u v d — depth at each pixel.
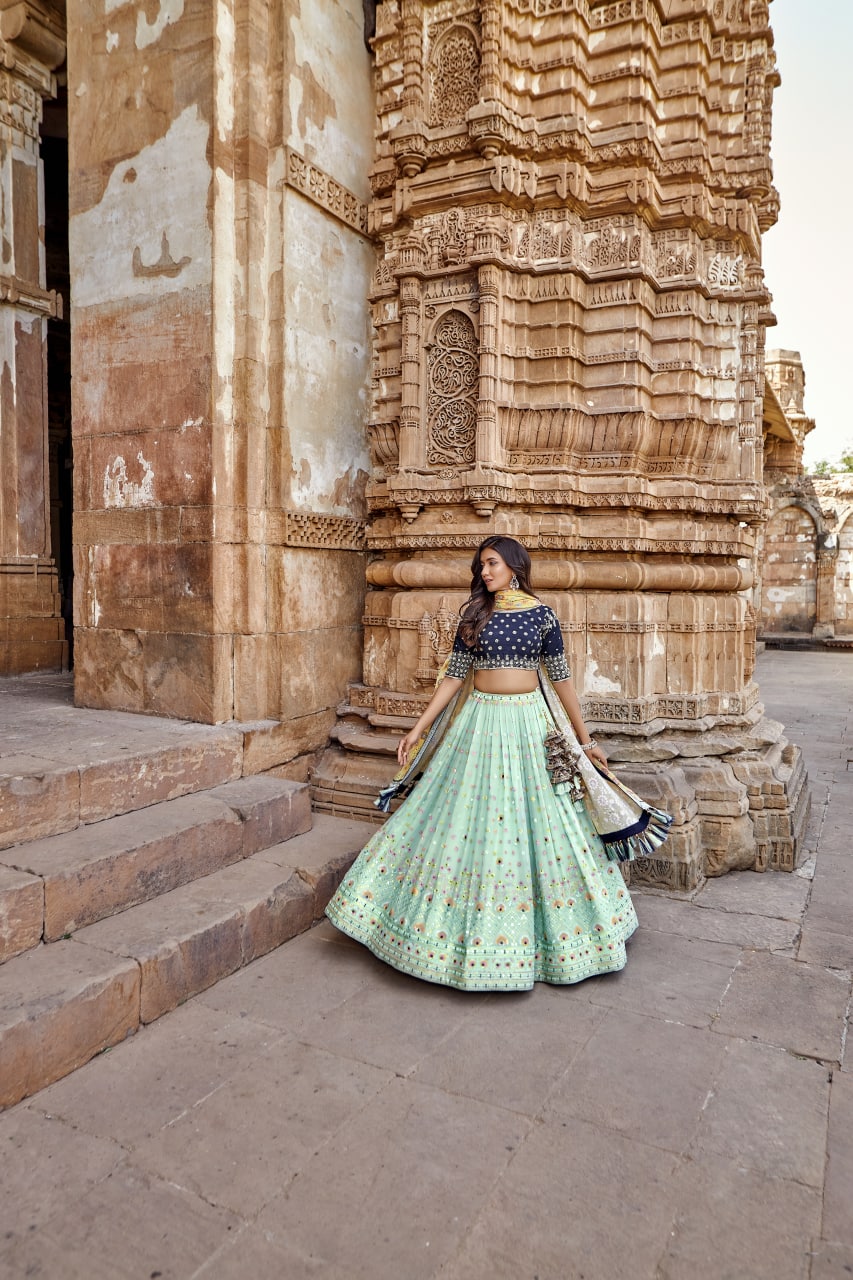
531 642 3.20
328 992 3.00
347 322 4.94
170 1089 2.43
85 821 3.41
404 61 4.71
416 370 4.61
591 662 4.48
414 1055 2.63
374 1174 2.11
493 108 4.27
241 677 4.41
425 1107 2.38
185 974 2.90
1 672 6.21
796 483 20.67
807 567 20.84
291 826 4.01
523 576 3.26
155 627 4.50
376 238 5.03
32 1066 2.39
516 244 4.51
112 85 4.49
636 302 4.47
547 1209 2.01
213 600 4.29
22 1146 2.18
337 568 4.93
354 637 5.10
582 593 4.49
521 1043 2.71
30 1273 1.80
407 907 3.11
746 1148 2.23
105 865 3.05
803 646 20.02
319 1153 2.18
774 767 4.55
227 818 3.62
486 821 3.07
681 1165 2.17
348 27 4.86
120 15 4.45
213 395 4.24
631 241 4.46
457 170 4.53
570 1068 2.58
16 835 3.16
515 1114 2.36
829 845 4.75
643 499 4.48
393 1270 1.83
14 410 6.26
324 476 4.77
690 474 4.79
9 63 6.09
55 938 2.87
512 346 4.50
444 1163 2.15
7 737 3.96
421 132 4.59
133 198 4.45
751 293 4.78
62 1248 1.87
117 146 4.49
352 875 3.29
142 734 4.05
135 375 4.49
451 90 4.65
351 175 4.93
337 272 4.82
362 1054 2.63
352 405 5.00
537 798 3.13
